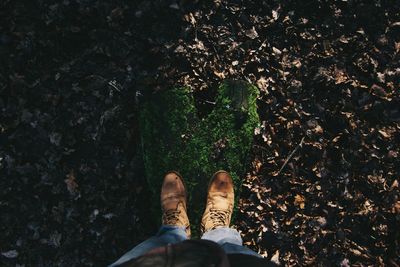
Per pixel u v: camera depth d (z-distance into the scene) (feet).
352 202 5.75
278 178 5.78
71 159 5.62
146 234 5.61
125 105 5.75
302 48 6.00
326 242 5.69
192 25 5.95
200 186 5.65
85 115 5.70
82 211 5.56
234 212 5.66
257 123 5.77
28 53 5.69
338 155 5.83
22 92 5.62
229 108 5.74
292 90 5.91
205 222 5.30
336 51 6.00
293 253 5.65
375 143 5.86
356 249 5.69
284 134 5.84
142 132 5.65
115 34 5.85
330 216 5.73
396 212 5.71
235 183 5.67
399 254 5.65
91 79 5.75
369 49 6.01
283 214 5.72
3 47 5.67
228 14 6.02
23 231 5.48
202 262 2.60
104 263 5.50
